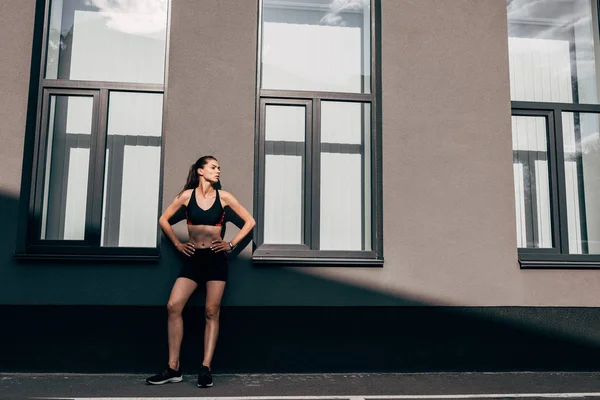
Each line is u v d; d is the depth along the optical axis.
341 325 4.53
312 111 4.94
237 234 4.54
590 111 5.24
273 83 4.96
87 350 4.31
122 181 4.70
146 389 3.86
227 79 4.64
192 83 4.60
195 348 4.38
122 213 4.67
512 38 5.33
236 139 4.59
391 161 4.71
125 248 4.57
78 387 3.88
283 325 4.48
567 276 4.76
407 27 4.88
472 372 4.58
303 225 4.83
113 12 4.88
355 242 4.88
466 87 4.88
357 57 5.08
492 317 4.66
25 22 4.53
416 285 4.61
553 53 5.35
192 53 4.63
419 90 4.82
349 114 5.01
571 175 5.18
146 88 4.77
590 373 4.61
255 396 3.73
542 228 5.09
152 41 4.88
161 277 4.39
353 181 4.95
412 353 4.56
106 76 4.80
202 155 4.54
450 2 4.96
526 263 4.69
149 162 4.75
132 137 4.75
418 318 4.61
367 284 4.56
